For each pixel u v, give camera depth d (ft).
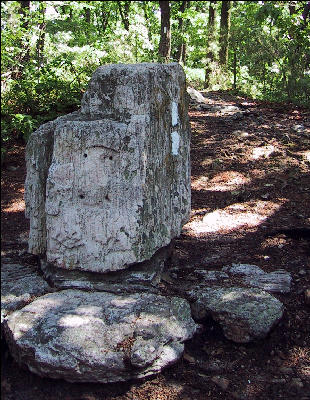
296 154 20.93
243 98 34.42
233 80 45.85
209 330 9.99
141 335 8.63
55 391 8.48
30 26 25.70
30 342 8.46
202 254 13.28
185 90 12.34
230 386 8.85
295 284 11.55
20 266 11.78
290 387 8.84
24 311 9.18
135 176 9.96
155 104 10.46
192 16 59.21
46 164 10.72
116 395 8.50
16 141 22.08
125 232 10.03
